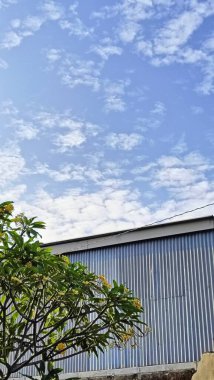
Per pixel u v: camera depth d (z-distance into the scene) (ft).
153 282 35.94
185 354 33.42
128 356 34.88
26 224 21.58
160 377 33.09
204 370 27.40
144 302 35.73
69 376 35.86
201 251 35.24
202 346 33.17
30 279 21.44
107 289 22.58
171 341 34.09
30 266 20.61
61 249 39.47
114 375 34.53
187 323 34.09
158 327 34.76
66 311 26.32
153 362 34.04
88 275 22.68
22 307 24.14
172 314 34.71
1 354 22.41
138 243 37.40
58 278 21.77
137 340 34.96
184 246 35.88
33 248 20.77
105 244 38.29
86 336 23.13
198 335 33.53
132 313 22.95
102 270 37.78
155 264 36.32
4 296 24.50
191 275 35.04
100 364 35.47
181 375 32.50
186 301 34.60
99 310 22.82
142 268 36.63
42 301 24.82
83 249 38.81
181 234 36.22
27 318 21.90
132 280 36.63
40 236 21.59
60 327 25.55
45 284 21.85
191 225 35.94
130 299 22.82
